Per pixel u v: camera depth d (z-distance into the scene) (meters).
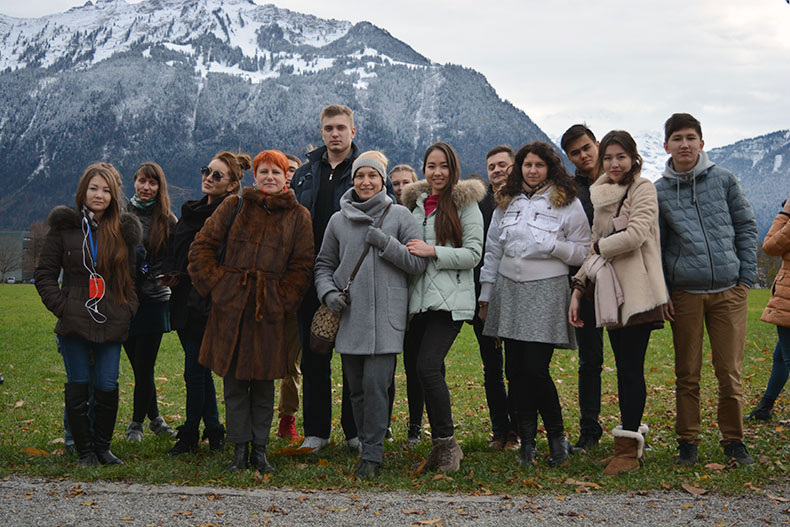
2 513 3.91
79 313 4.86
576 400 8.25
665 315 4.98
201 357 4.84
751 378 9.47
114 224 5.06
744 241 5.08
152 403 6.07
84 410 4.92
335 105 5.61
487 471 4.80
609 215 4.98
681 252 5.05
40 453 5.21
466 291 4.96
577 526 3.78
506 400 5.80
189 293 5.27
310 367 5.46
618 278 4.87
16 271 83.88
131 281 5.12
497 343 5.77
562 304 5.00
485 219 5.96
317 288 5.02
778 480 4.54
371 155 5.15
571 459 5.10
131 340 6.00
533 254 5.00
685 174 5.09
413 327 5.49
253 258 4.90
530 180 5.21
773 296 6.21
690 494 4.30
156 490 4.36
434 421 4.85
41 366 11.09
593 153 5.80
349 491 4.42
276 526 3.76
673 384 9.32
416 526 3.77
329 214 5.60
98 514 3.92
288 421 6.12
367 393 4.84
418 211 5.34
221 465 4.90
